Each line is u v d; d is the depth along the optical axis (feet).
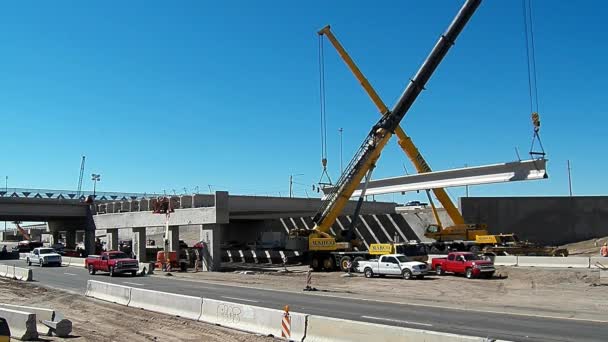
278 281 121.60
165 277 134.21
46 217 244.42
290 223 237.66
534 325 56.29
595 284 102.94
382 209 237.66
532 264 131.44
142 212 198.49
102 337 53.83
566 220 200.13
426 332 39.42
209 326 59.47
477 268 118.73
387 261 124.26
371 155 144.97
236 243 252.42
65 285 111.14
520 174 134.51
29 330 51.55
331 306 73.97
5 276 134.72
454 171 153.58
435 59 137.80
